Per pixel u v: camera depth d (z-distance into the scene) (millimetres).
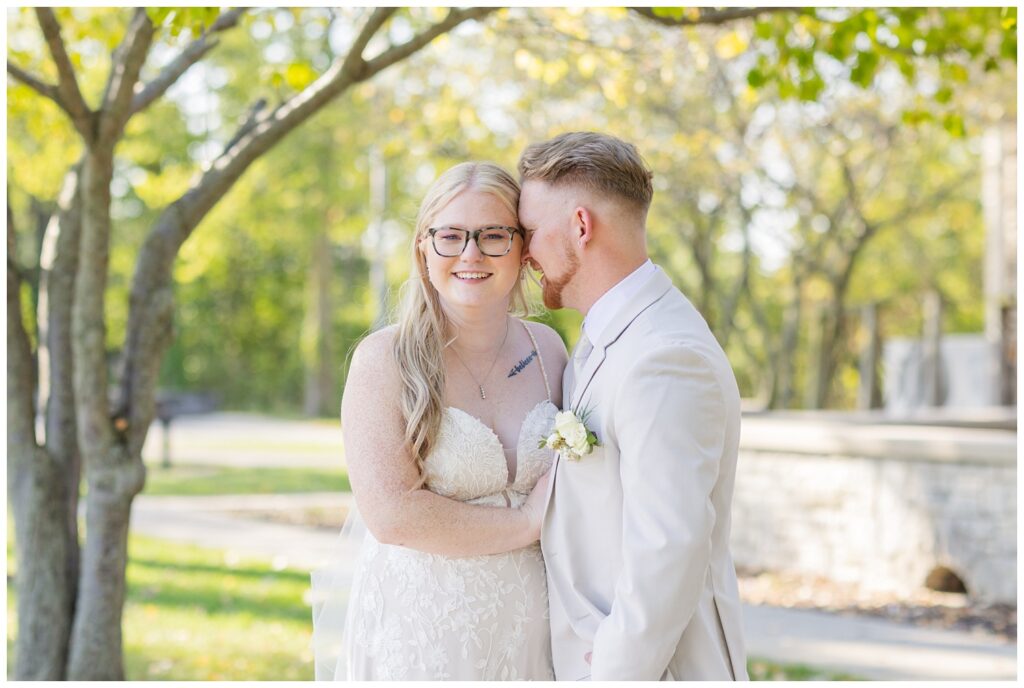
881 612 6887
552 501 2602
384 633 2709
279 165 21156
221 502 11539
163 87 4676
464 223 2611
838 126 14055
